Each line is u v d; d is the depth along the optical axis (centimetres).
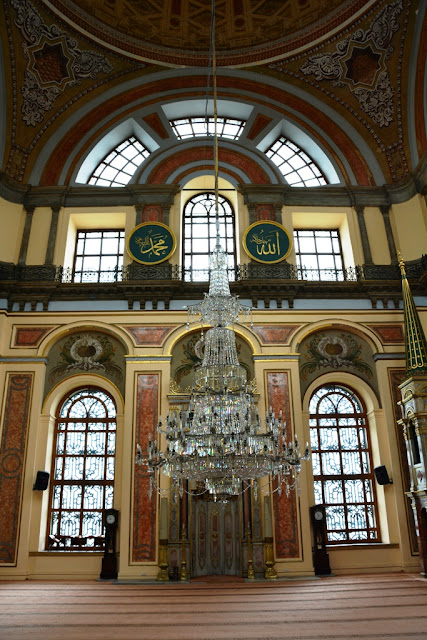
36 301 1164
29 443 1055
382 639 489
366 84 1312
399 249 1249
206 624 577
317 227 1345
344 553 1030
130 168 1379
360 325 1166
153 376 1109
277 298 1179
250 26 1320
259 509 1018
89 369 1132
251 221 1267
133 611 662
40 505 1031
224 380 804
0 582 950
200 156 1339
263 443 736
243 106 1388
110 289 1168
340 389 1164
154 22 1302
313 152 1399
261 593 810
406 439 1022
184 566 974
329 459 1109
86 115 1345
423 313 1170
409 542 1017
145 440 1062
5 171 1252
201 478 749
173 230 1260
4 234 1211
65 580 986
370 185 1319
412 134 1288
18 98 1253
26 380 1098
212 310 833
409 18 1223
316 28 1280
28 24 1194
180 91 1377
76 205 1278
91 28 1252
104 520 1012
